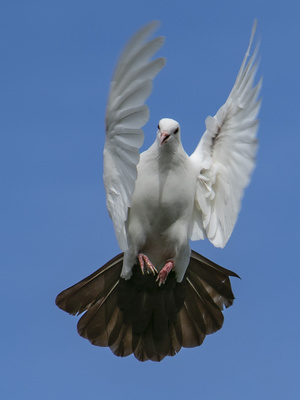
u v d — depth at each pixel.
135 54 12.17
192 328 16.19
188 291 16.19
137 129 12.54
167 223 14.95
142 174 14.72
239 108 15.05
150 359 16.00
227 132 15.16
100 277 15.95
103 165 13.27
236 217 15.22
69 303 15.97
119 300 15.73
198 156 15.19
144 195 14.70
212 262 16.11
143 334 15.99
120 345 15.98
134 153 12.71
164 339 15.99
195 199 15.23
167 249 15.18
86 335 15.96
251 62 14.95
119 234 13.41
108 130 12.91
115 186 13.25
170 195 14.72
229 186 15.26
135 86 12.34
